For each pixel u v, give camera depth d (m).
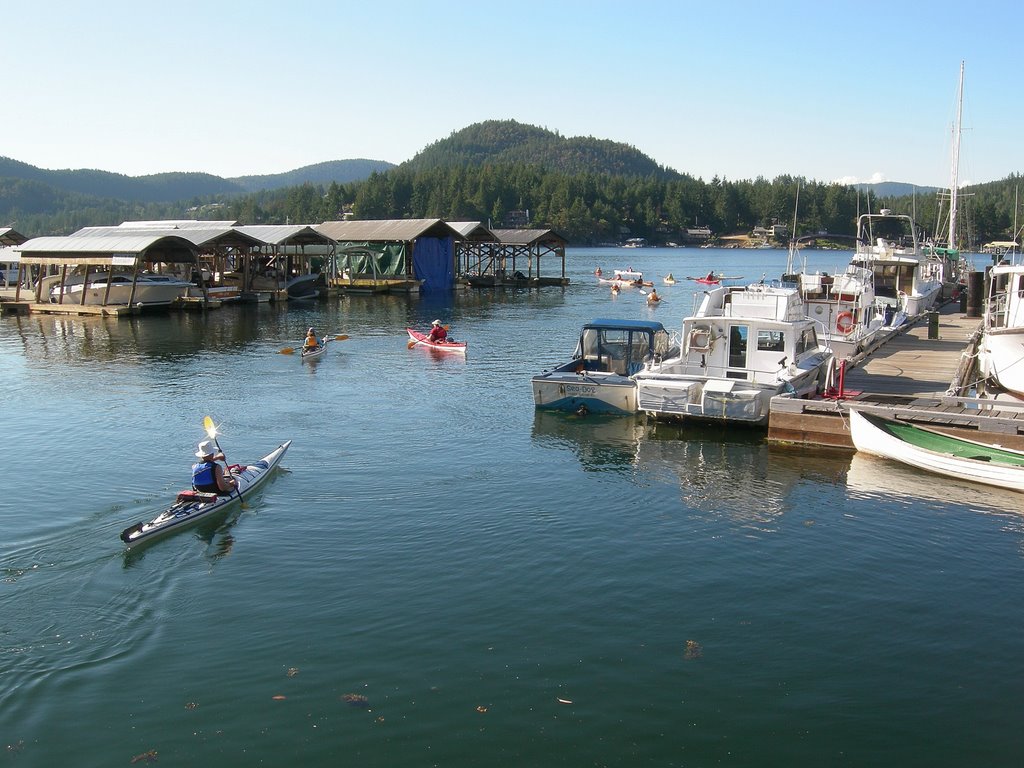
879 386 26.92
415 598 13.33
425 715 10.22
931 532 16.33
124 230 72.31
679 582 13.96
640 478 19.70
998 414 22.30
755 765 9.37
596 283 93.38
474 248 94.69
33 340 43.44
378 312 59.34
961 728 10.06
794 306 26.84
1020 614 12.95
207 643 11.94
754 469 20.47
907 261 45.97
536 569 14.43
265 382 31.69
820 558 15.02
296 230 68.25
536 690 10.75
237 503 17.66
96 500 17.92
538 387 26.22
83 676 11.09
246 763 9.38
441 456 21.41
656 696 10.64
